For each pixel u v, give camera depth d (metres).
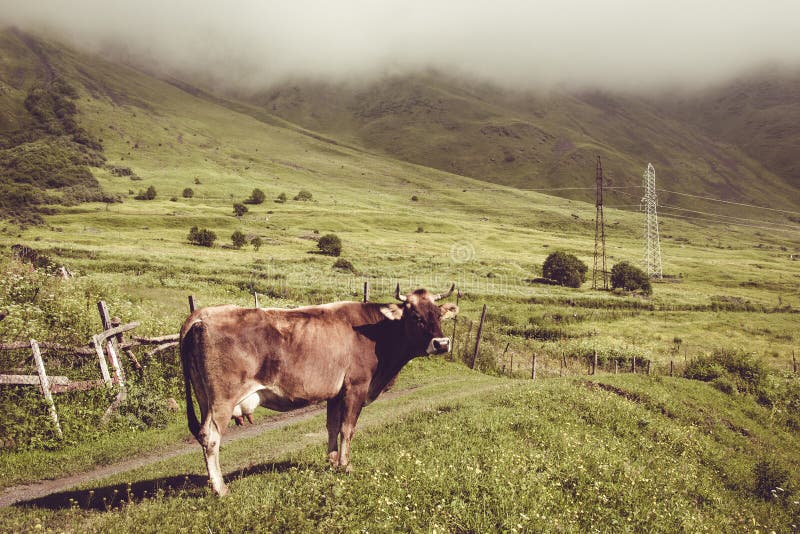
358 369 7.05
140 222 123.69
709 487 9.66
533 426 9.78
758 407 18.83
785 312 83.50
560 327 56.34
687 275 122.00
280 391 6.48
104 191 177.25
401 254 111.00
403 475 6.40
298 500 5.71
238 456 9.25
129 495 6.28
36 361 10.39
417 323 7.17
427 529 5.42
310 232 132.88
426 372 23.27
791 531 9.09
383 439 8.61
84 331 14.17
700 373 22.53
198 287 43.00
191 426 6.24
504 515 5.98
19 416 9.97
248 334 6.27
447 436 8.53
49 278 18.41
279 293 48.62
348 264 83.19
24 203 139.12
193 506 5.65
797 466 13.45
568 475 7.65
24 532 5.50
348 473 6.51
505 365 30.86
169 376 14.17
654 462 9.77
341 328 6.96
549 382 15.55
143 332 16.06
